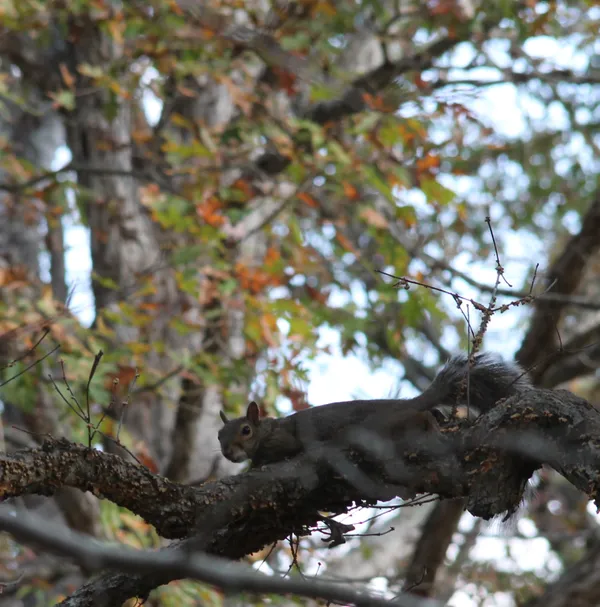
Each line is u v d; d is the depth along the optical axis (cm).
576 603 1324
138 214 1452
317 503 599
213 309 1305
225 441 816
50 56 1466
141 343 1180
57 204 1376
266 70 1439
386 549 1534
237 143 1327
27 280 1193
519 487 568
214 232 1196
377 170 1270
